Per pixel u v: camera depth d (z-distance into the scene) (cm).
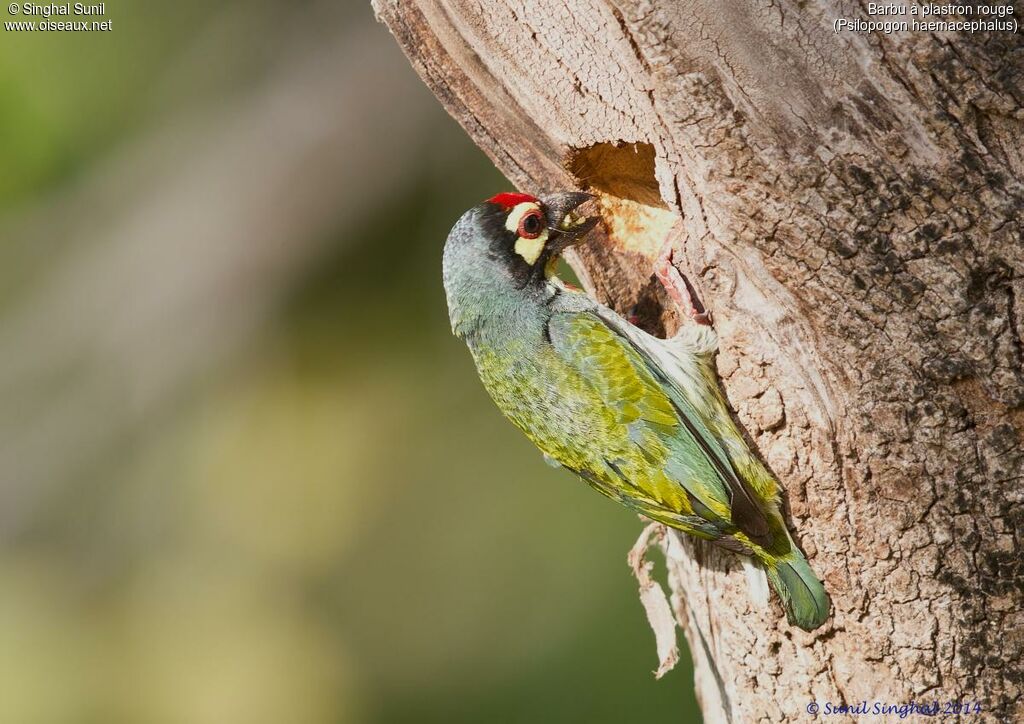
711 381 887
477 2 923
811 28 758
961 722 837
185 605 1883
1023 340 765
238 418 1941
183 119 1881
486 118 986
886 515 825
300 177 1888
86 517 1897
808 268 802
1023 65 730
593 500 1838
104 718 1806
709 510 888
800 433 847
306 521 1917
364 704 1820
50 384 1886
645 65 801
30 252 1858
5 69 1762
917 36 739
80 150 1841
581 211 980
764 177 793
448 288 1009
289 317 1934
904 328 788
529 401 971
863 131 764
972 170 752
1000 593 805
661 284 1009
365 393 1955
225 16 1875
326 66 1905
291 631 1869
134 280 1883
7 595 1830
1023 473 784
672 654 1004
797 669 893
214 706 1822
